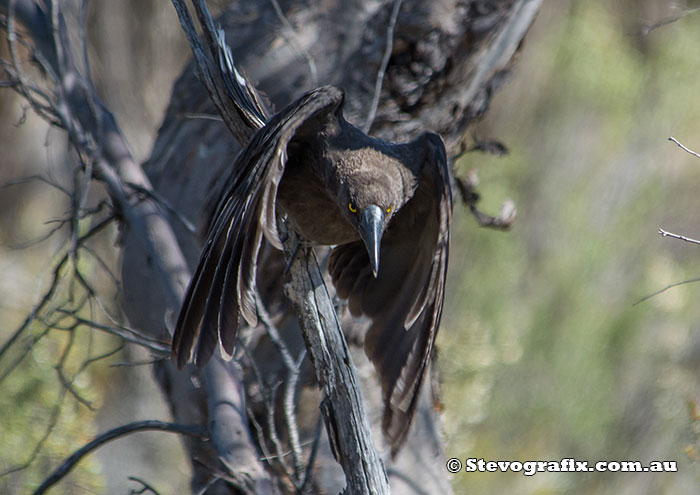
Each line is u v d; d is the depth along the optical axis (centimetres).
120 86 2244
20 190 2439
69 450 1217
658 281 2142
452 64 1086
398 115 1091
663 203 2344
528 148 2298
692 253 2328
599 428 1978
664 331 2111
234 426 874
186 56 2312
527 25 1105
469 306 1920
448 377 1484
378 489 713
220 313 570
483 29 1073
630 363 2081
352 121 1079
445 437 1275
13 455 1181
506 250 1975
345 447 714
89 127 996
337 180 676
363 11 1093
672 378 2045
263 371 1048
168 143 1123
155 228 946
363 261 767
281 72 1085
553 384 1988
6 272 2061
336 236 720
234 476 851
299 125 598
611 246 2212
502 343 1886
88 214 991
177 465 1848
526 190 2250
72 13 1162
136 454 1867
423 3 1059
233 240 592
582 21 2298
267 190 560
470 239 1980
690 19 2353
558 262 2145
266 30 1102
